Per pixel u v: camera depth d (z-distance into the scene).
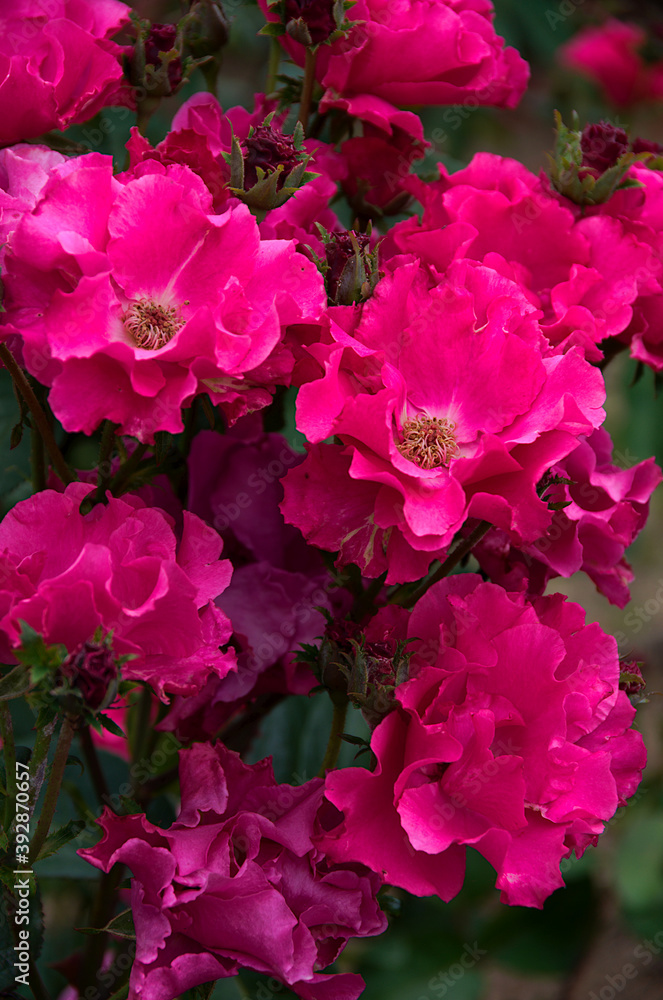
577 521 0.60
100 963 0.64
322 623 0.61
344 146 0.63
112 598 0.53
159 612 0.54
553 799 0.56
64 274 0.55
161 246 0.56
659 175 0.63
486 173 0.62
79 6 0.61
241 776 0.57
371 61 0.61
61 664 0.52
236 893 0.55
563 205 0.63
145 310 0.56
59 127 0.59
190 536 0.56
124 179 0.56
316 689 0.58
